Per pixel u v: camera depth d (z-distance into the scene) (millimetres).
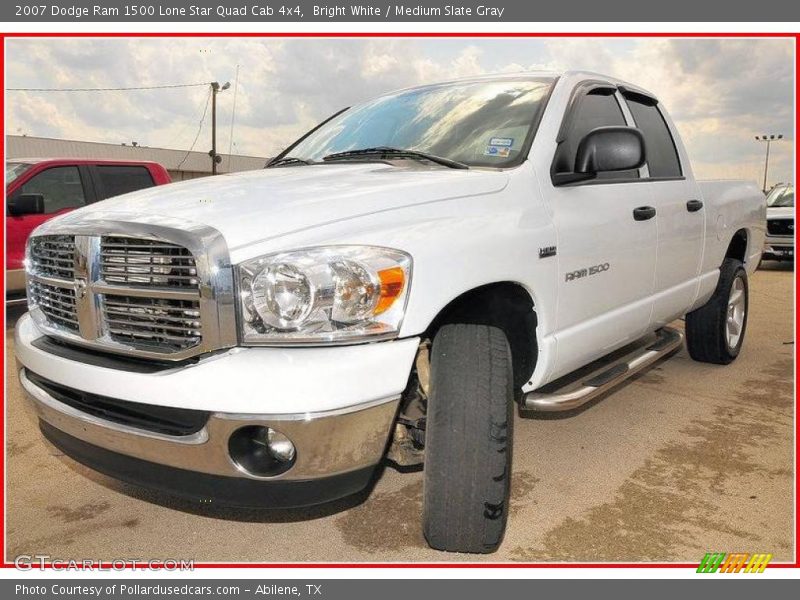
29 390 2516
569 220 2932
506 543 2584
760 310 7676
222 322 2033
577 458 3359
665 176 4059
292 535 2682
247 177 2906
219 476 2070
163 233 2102
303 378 1981
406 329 2150
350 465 2107
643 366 3707
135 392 2109
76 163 7773
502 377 2291
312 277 2027
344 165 3102
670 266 3904
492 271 2445
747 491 3004
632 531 2668
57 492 3055
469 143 3104
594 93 3533
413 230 2264
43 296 2584
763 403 4188
